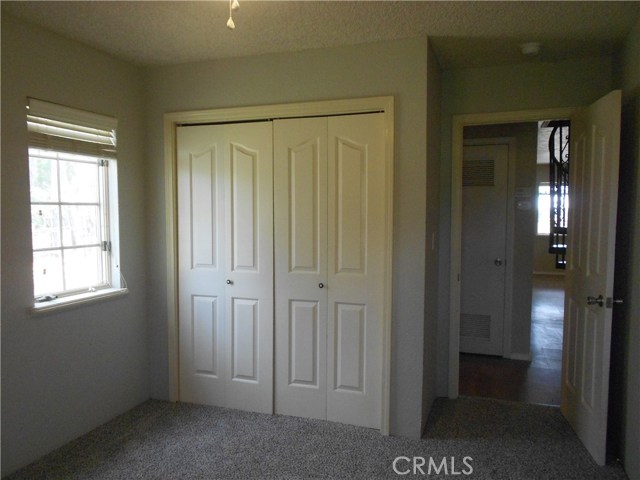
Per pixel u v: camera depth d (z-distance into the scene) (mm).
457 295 3211
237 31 2416
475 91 3082
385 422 2654
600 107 2387
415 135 2541
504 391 3383
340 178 2729
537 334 5086
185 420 2852
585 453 2457
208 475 2256
